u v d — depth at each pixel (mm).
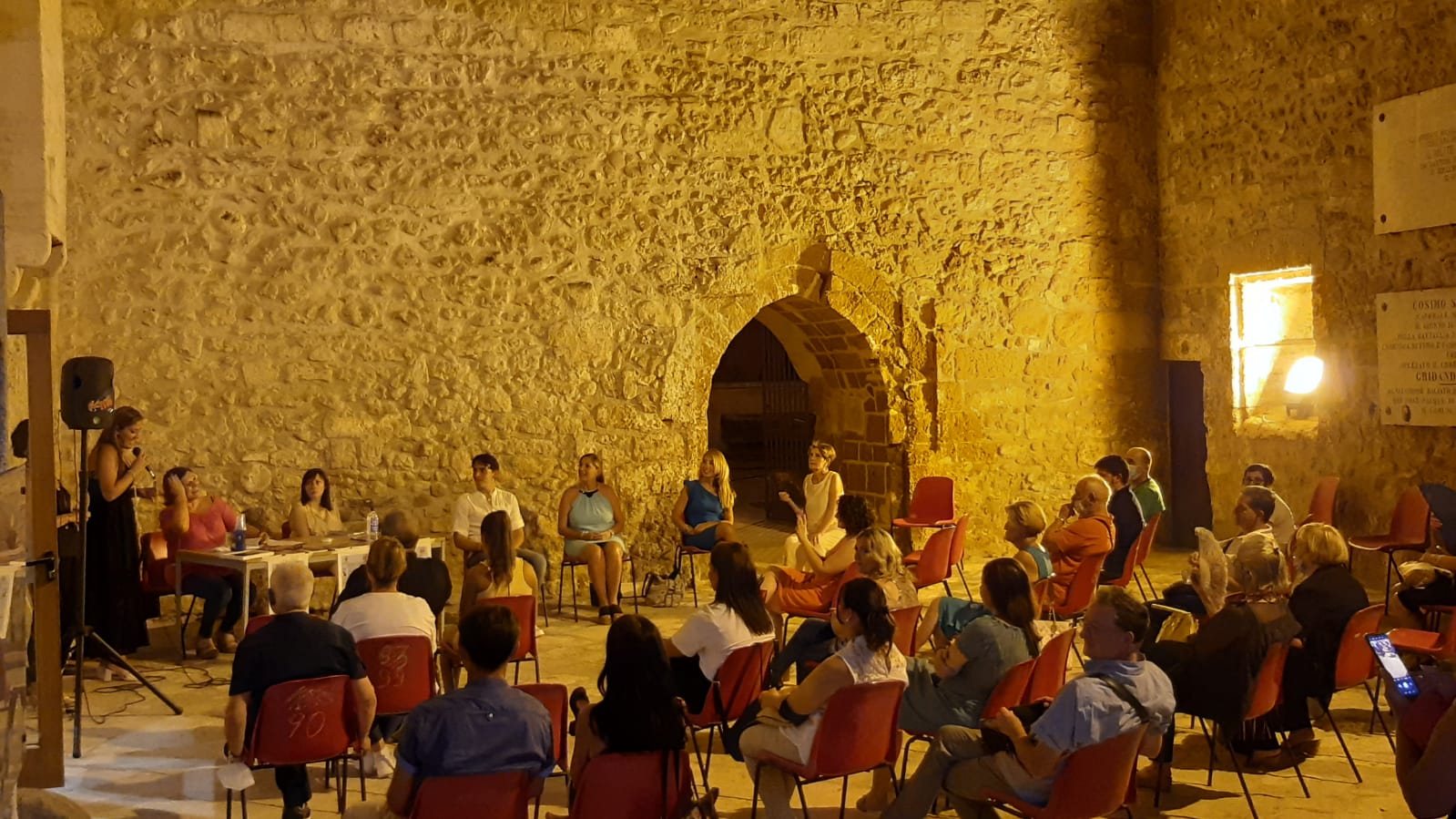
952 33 9000
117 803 4305
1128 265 9430
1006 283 9141
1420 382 7250
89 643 6020
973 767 3482
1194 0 8969
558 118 8234
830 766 3535
